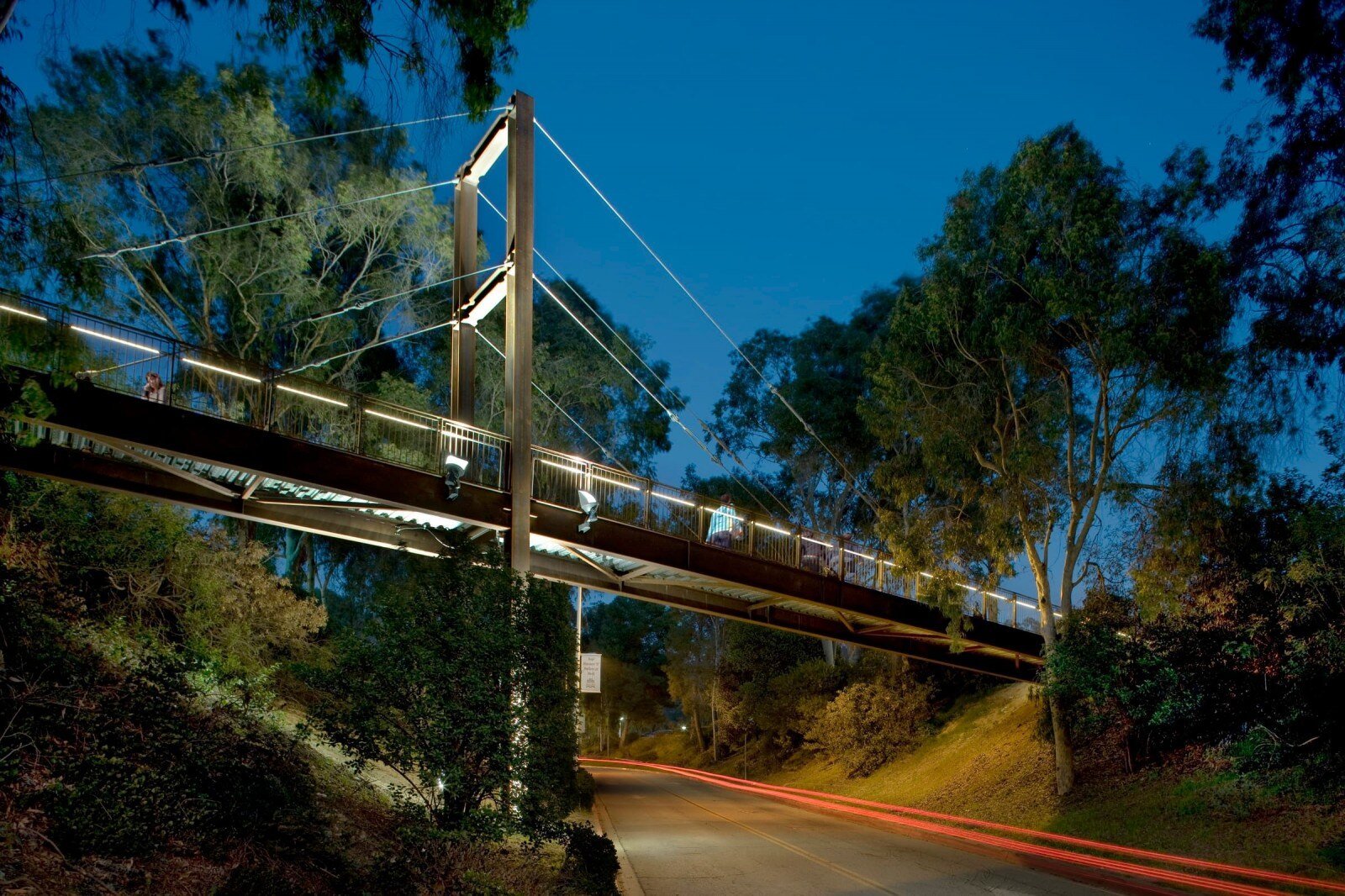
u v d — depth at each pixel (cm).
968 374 2469
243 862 763
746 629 5228
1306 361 1667
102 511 1398
